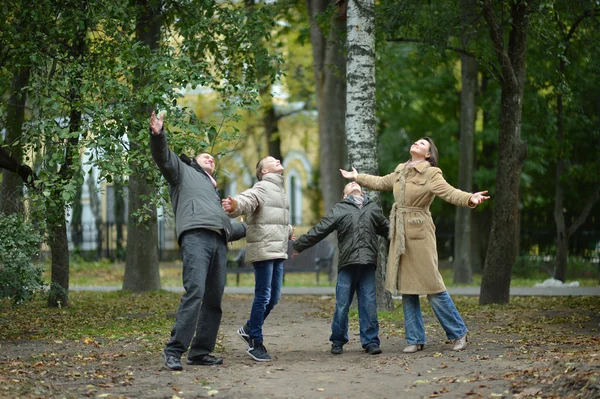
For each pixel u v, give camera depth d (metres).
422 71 27.11
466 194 8.65
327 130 24.00
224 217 8.05
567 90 16.47
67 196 11.28
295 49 31.67
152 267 18.12
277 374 7.66
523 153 15.55
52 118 11.96
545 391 6.18
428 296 9.09
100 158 11.60
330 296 18.14
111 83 11.92
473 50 16.81
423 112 29.44
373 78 13.74
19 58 13.09
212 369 7.95
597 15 16.86
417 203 9.05
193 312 7.86
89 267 29.80
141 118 12.30
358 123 13.66
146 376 7.49
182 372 7.71
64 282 14.80
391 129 30.31
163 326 11.86
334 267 23.12
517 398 6.11
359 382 7.18
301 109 35.09
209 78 12.72
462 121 24.17
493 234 15.63
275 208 8.63
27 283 10.59
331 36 20.95
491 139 27.25
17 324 12.12
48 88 12.18
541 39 16.19
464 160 24.12
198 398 6.57
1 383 6.86
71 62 12.55
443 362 8.08
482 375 7.10
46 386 6.85
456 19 16.55
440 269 31.03
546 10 14.81
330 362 8.48
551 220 29.62
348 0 13.76
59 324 12.13
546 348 8.83
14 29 12.71
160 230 34.28
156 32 16.50
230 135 12.09
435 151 9.29
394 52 24.98
